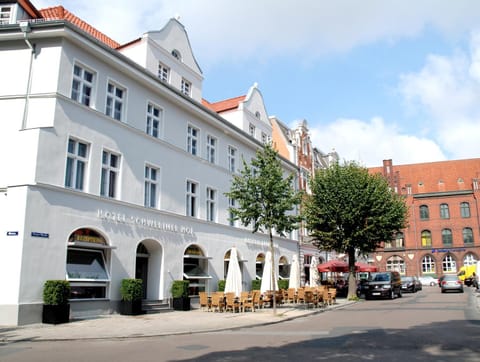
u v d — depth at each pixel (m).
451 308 21.05
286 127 42.88
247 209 19.69
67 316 15.04
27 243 14.57
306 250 40.38
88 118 17.77
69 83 17.00
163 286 21.12
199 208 24.91
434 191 72.25
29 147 15.45
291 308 22.42
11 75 16.80
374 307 23.36
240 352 9.59
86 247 17.22
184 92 25.22
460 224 68.31
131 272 19.12
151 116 21.94
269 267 24.16
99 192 18.02
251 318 17.25
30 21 16.50
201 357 9.01
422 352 9.32
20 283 14.19
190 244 23.50
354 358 8.73
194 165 24.84
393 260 70.25
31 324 14.33
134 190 20.00
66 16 22.05
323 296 23.36
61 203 16.06
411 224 70.50
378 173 35.03
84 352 9.70
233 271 22.39
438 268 67.94
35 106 16.36
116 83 19.58
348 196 30.91
